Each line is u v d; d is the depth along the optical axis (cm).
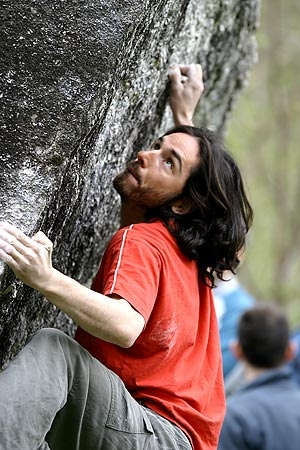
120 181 591
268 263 2727
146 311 508
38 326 619
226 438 848
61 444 515
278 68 2533
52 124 527
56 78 533
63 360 498
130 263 526
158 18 629
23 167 517
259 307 916
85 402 507
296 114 2650
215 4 832
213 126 1007
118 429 515
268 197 2730
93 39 545
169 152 584
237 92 1009
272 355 893
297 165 2742
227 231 581
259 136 2638
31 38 531
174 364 551
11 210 509
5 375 479
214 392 578
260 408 855
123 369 541
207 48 872
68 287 479
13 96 522
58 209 557
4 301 535
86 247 658
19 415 471
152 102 685
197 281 577
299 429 848
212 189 580
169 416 540
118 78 585
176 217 576
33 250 468
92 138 575
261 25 2488
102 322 486
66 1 542
